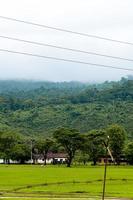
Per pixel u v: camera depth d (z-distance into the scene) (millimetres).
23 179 148375
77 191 106250
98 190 109312
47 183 131625
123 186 123188
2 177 159375
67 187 118250
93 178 155250
